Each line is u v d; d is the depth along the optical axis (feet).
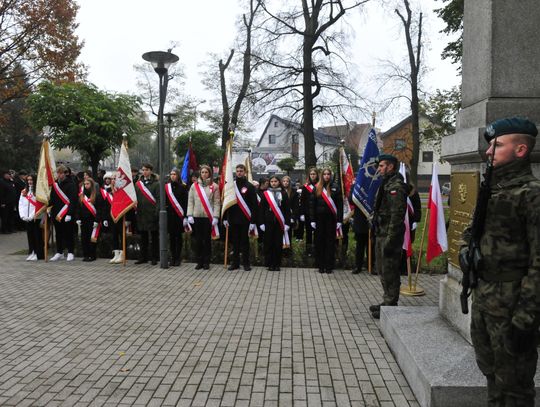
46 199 33.19
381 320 17.61
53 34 70.44
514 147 8.54
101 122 42.78
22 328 18.31
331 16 64.49
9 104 93.81
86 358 15.20
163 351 15.81
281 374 13.91
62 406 11.96
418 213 28.07
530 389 8.66
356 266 29.48
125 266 31.76
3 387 13.05
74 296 23.41
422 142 98.17
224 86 83.71
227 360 15.01
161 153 30.81
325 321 19.31
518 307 7.98
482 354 9.23
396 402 12.13
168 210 31.53
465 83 15.97
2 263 32.91
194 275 28.68
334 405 11.99
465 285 9.25
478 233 8.96
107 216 33.12
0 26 66.85
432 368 11.87
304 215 34.40
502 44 13.91
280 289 25.02
